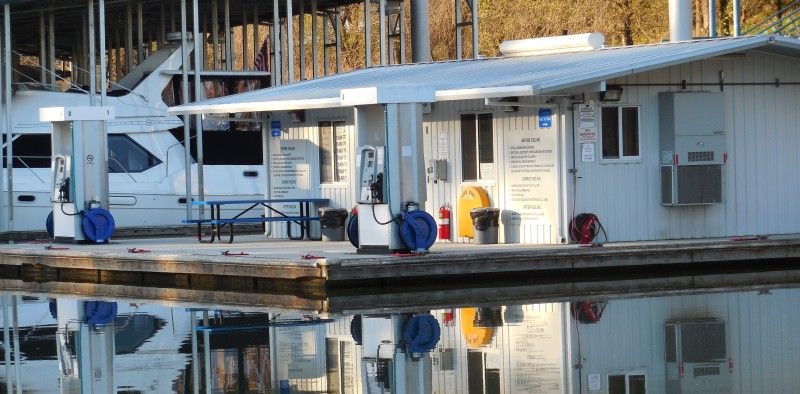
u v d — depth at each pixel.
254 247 29.88
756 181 29.75
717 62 29.25
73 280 29.44
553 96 27.84
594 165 28.19
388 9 46.19
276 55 41.88
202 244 31.59
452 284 25.69
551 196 28.19
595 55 30.73
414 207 25.64
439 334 19.77
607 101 28.17
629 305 22.42
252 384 16.00
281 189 34.59
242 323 21.44
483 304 23.08
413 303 23.36
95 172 31.86
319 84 36.09
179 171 38.59
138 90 39.00
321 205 33.47
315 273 24.83
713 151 28.86
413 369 16.80
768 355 17.12
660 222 28.81
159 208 38.12
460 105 30.05
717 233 29.38
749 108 29.67
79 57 52.19
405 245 25.59
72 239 31.80
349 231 27.31
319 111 33.44
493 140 29.31
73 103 38.59
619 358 17.31
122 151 38.12
